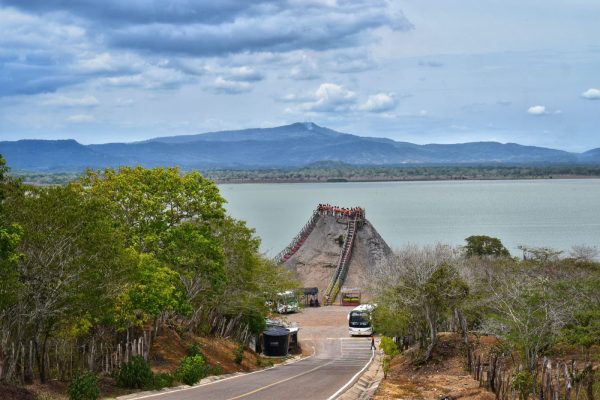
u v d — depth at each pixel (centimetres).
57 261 3716
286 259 15312
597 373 4062
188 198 5519
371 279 8125
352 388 4300
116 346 4788
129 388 4012
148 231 5219
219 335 7000
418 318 5556
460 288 5100
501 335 4700
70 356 4316
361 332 8844
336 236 15725
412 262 5556
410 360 5478
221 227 6706
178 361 5156
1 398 3272
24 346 3994
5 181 3719
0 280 3300
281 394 3931
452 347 5400
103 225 3947
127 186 5203
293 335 7869
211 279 5744
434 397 4069
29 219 3625
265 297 7394
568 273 6312
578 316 4769
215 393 3934
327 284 13962
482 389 4222
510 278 5856
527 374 3959
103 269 3853
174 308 5331
